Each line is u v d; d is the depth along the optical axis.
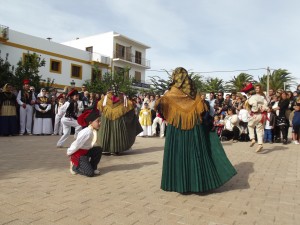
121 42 38.75
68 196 4.43
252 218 3.73
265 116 8.66
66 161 7.00
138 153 8.66
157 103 4.73
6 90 11.96
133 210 3.92
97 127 5.85
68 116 9.06
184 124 4.62
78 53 31.84
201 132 4.71
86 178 5.57
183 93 4.68
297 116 11.01
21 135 12.41
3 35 24.42
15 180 5.21
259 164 7.10
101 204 4.12
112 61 36.91
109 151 8.16
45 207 3.94
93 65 33.56
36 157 7.38
